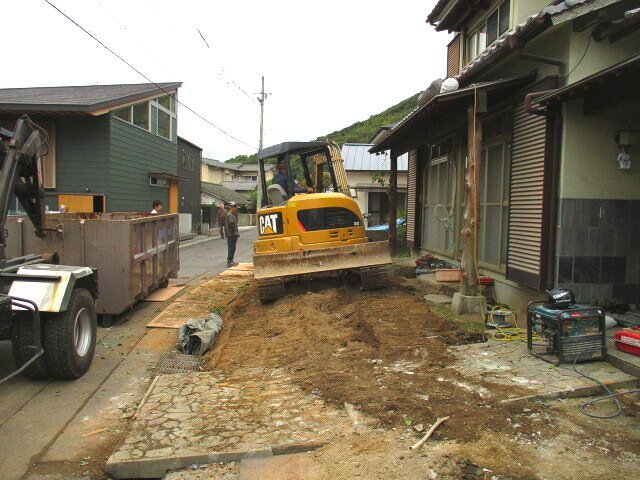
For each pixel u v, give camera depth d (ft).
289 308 24.45
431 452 11.26
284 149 29.25
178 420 13.35
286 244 26.78
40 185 19.42
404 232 49.67
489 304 24.36
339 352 18.03
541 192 20.52
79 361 17.84
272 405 14.11
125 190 57.93
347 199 27.84
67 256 24.66
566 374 15.14
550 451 11.37
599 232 19.84
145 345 22.08
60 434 13.83
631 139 19.17
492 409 13.10
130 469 11.42
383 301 25.25
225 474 11.12
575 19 19.19
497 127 25.67
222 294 32.60
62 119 52.60
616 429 12.33
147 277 28.68
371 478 10.44
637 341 15.49
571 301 16.60
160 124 68.54
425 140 30.96
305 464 11.19
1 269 16.31
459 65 36.24
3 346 21.11
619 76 15.64
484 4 31.19
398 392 14.30
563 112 19.45
